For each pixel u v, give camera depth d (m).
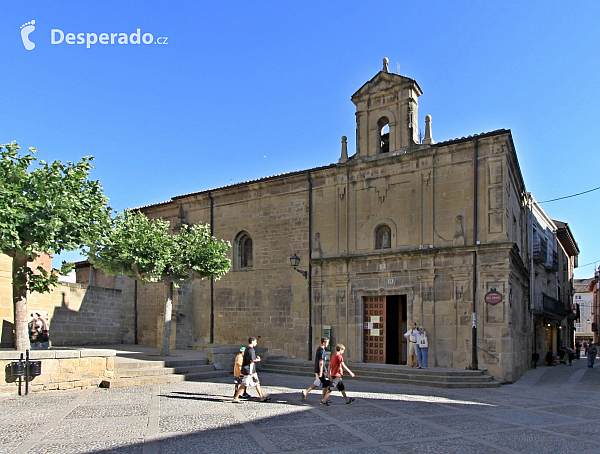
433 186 22.62
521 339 24.52
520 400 15.97
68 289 28.64
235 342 27.84
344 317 24.30
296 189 26.81
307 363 23.06
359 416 12.71
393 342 24.23
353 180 24.97
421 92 24.73
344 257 24.34
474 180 21.62
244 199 28.72
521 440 10.50
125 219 22.77
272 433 10.75
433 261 22.05
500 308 20.34
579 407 14.85
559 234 43.41
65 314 28.36
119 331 31.89
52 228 15.30
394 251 23.17
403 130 23.92
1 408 13.19
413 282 22.52
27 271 16.98
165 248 21.75
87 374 16.98
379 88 24.80
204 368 20.75
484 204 21.36
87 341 29.61
